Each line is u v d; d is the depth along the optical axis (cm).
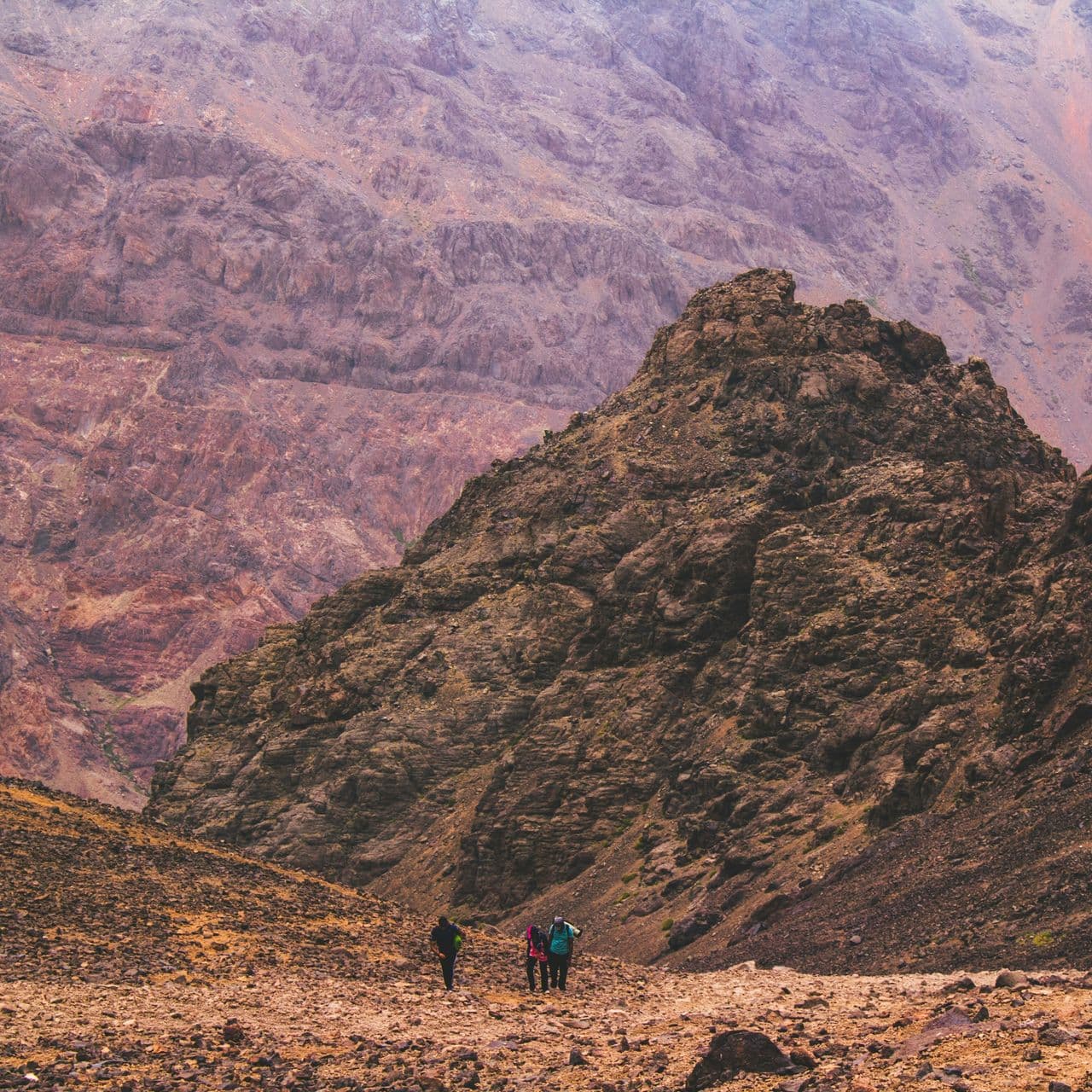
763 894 11919
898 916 9088
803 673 14362
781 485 16262
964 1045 3597
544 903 14625
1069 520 13362
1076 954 6988
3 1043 4669
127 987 5572
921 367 18525
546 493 19625
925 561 14500
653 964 11919
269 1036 4991
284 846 17875
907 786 11850
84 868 7188
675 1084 3869
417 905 16062
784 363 18488
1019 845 9088
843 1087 3400
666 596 16400
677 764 14925
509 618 18725
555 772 15850
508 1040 4956
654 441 19012
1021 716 11431
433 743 17925
